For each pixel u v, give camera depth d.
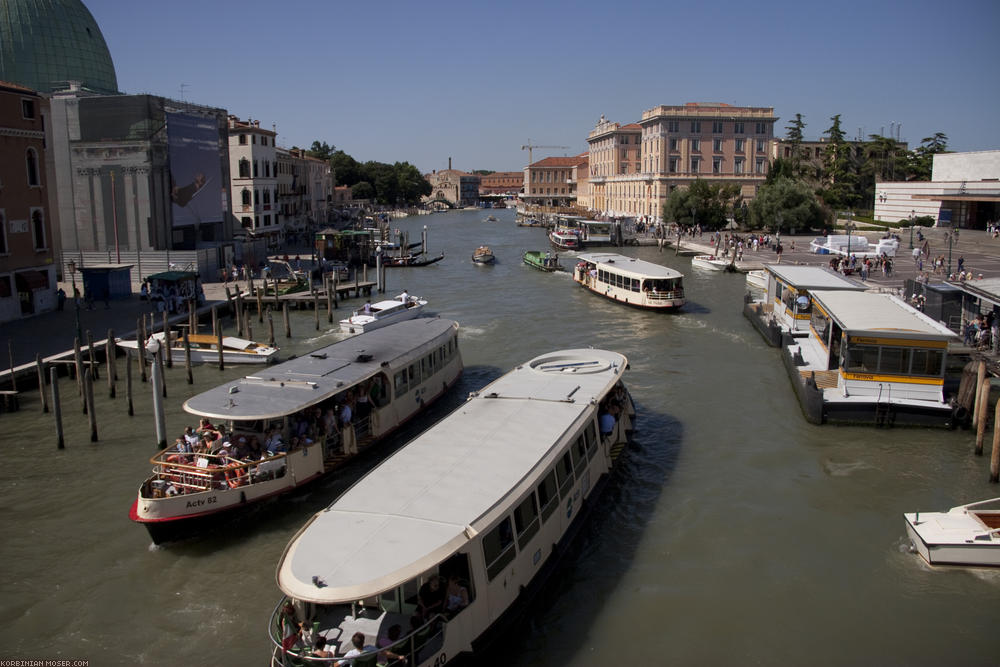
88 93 62.00
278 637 12.83
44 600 16.45
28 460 24.28
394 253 89.31
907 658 14.42
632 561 17.86
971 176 89.12
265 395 20.98
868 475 22.36
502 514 14.25
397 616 13.37
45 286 45.31
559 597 16.50
